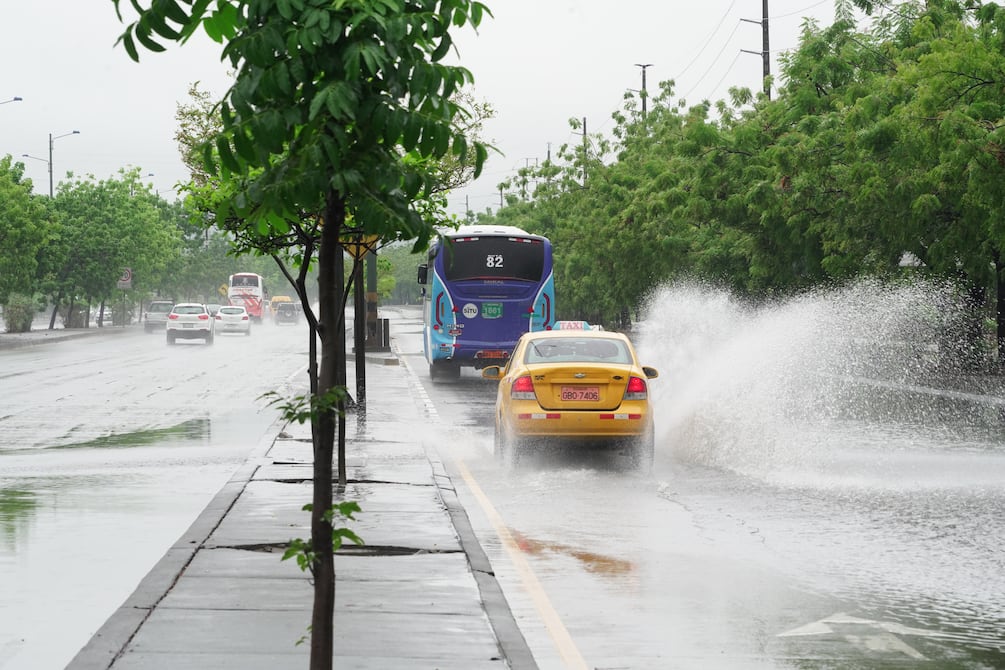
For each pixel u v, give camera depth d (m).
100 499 15.56
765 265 44.31
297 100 5.63
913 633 9.14
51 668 8.00
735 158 43.22
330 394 5.84
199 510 14.64
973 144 28.67
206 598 9.51
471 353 41.09
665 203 44.81
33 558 11.68
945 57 30.06
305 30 5.36
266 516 13.62
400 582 10.23
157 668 7.55
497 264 41.09
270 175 5.62
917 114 30.56
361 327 30.03
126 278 97.88
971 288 40.44
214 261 157.62
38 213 78.50
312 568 5.97
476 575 10.59
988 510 15.05
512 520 14.32
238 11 5.62
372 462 19.03
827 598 10.30
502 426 19.31
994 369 41.03
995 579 11.07
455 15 5.87
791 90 42.41
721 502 15.70
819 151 38.25
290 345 73.25
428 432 24.67
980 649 8.69
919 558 12.02
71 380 41.41
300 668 7.57
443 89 5.78
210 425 26.30
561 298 87.56
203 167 6.14
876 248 38.62
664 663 8.33
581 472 18.58
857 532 13.51
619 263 60.59
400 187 5.84
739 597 10.34
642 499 15.96
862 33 42.28
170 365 50.78
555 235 87.81
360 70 5.54
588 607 9.98
